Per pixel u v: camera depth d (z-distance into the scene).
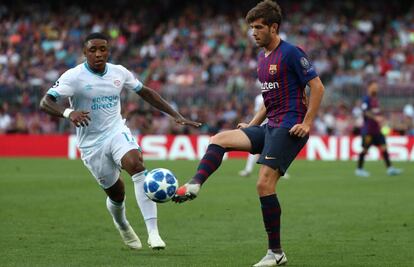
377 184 59.53
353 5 128.25
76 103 28.50
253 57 112.50
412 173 70.50
